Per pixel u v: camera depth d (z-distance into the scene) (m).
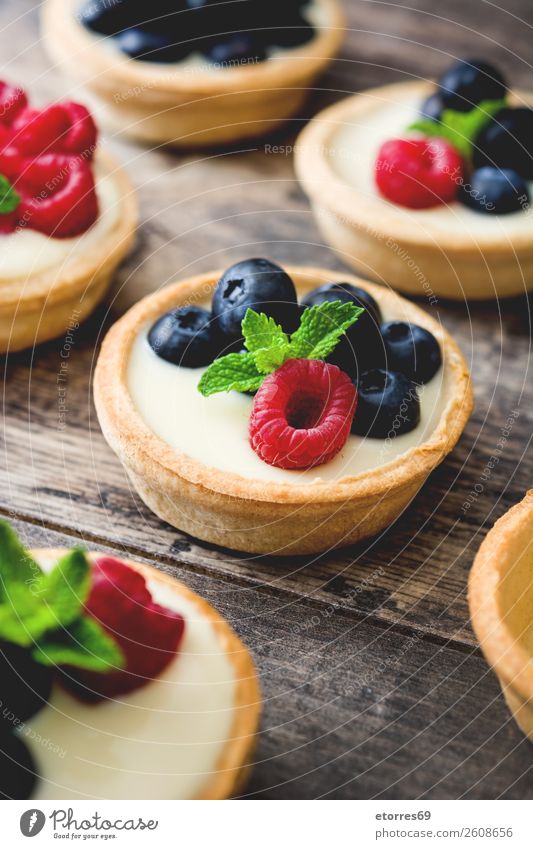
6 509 0.34
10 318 0.36
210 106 0.42
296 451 0.32
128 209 0.38
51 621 0.27
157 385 0.34
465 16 0.50
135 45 0.42
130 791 0.28
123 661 0.28
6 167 0.37
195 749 0.28
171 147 0.44
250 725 0.29
